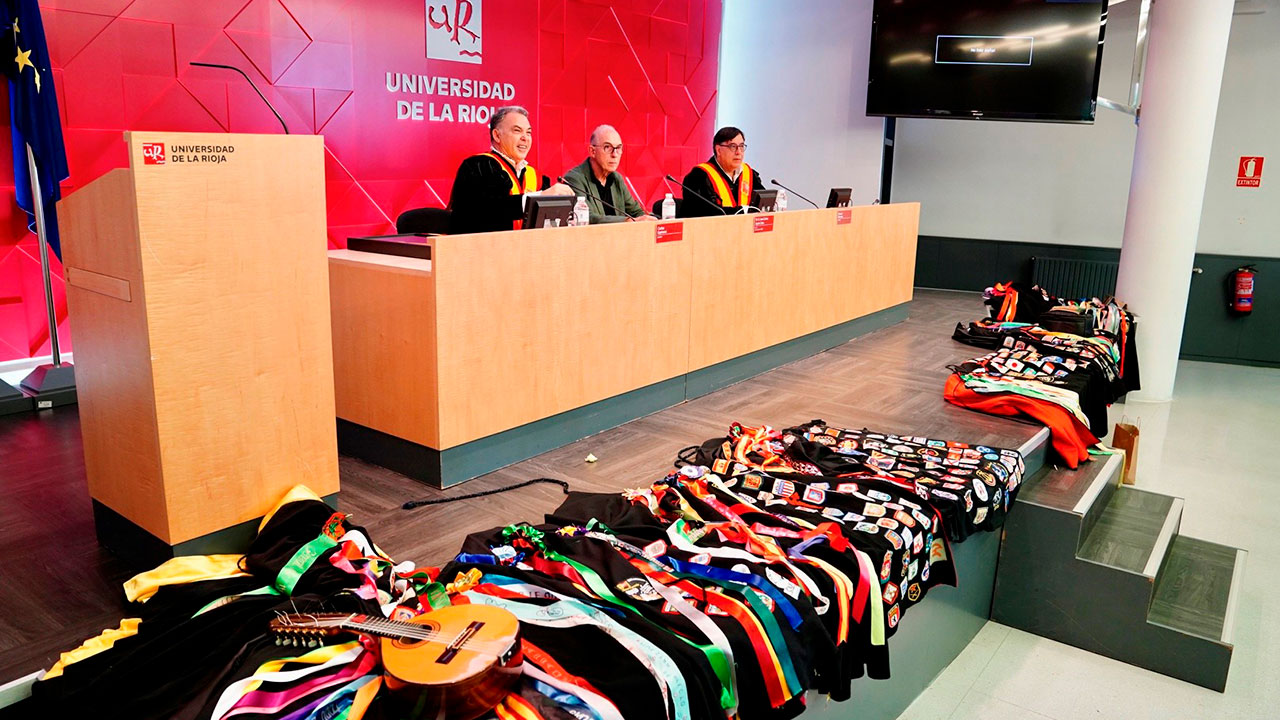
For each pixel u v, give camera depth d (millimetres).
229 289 2334
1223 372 7500
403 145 6152
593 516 2691
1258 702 3166
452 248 3133
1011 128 8266
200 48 4988
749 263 4762
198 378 2309
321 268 2535
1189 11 5629
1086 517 3639
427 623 1854
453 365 3213
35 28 4102
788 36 8328
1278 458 5379
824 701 2527
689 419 4160
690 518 2707
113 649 1955
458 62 6398
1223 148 7590
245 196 2330
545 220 3621
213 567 2318
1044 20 7105
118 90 4691
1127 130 7887
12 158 4438
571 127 7336
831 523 2697
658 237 4082
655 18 7895
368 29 5805
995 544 3650
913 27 7484
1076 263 8117
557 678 1825
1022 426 4141
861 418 4219
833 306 5688
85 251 2371
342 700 1755
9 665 2021
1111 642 3498
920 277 8812
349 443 3613
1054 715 3070
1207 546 4117
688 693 1872
